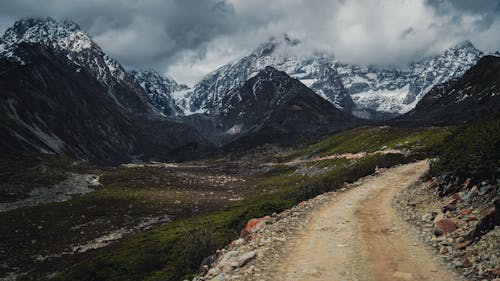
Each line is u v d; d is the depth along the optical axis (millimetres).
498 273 12086
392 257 16000
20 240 64375
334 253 17047
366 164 69500
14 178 120812
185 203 94375
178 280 20047
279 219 25891
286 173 143875
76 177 131875
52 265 53469
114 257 34812
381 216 24516
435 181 28688
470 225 17203
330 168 106562
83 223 76250
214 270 16484
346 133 183750
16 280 48719
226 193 112125
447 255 15219
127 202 92875
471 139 25594
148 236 45281
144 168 155625
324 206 29656
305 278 14203
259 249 18141
